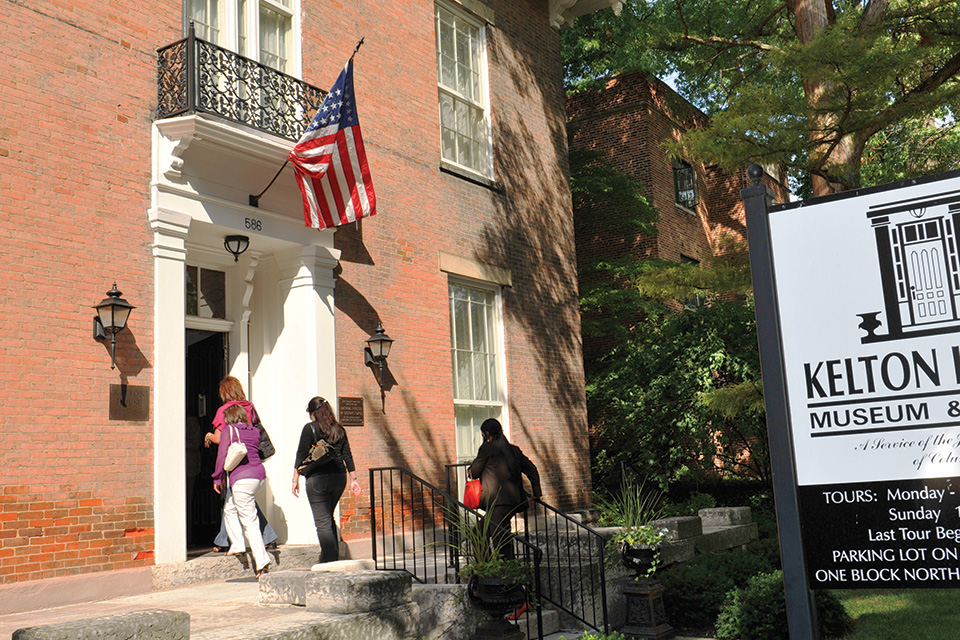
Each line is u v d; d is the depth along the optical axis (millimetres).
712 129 10227
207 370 9391
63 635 3723
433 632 6547
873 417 3596
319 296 9484
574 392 13852
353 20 10695
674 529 9859
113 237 7566
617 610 8492
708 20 16719
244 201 8820
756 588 7660
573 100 20875
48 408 6883
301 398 9289
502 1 13727
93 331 7289
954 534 3404
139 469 7438
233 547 7641
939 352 3512
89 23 7684
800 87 15805
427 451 10617
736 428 16016
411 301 10836
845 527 3584
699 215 22031
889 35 12398
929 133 19250
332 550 7750
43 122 7211
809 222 3816
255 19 9367
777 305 3824
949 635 6777
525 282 13133
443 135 12172
